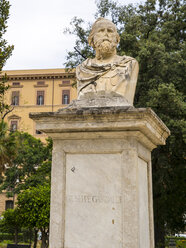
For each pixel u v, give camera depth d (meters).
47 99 43.88
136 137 3.91
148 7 19.50
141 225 4.04
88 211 3.88
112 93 4.34
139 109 3.67
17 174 32.75
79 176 4.00
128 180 3.82
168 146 15.48
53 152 4.10
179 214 17.36
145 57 15.62
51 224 3.91
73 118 3.87
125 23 18.47
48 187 19.94
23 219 19.25
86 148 4.02
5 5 16.00
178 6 19.52
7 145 20.00
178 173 16.83
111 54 4.80
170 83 14.94
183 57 16.91
